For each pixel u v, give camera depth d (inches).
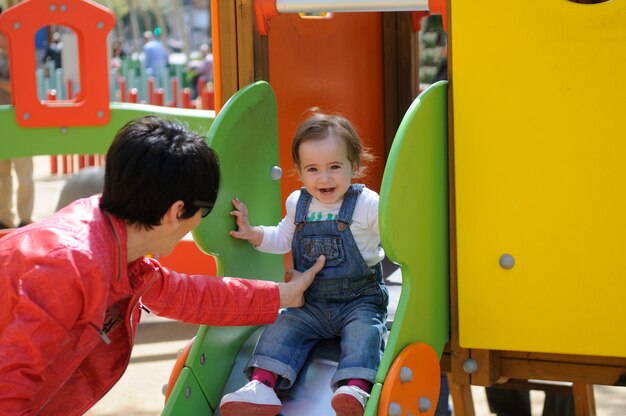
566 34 81.7
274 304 82.1
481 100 85.4
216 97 100.3
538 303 85.7
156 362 176.9
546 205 84.4
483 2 84.0
